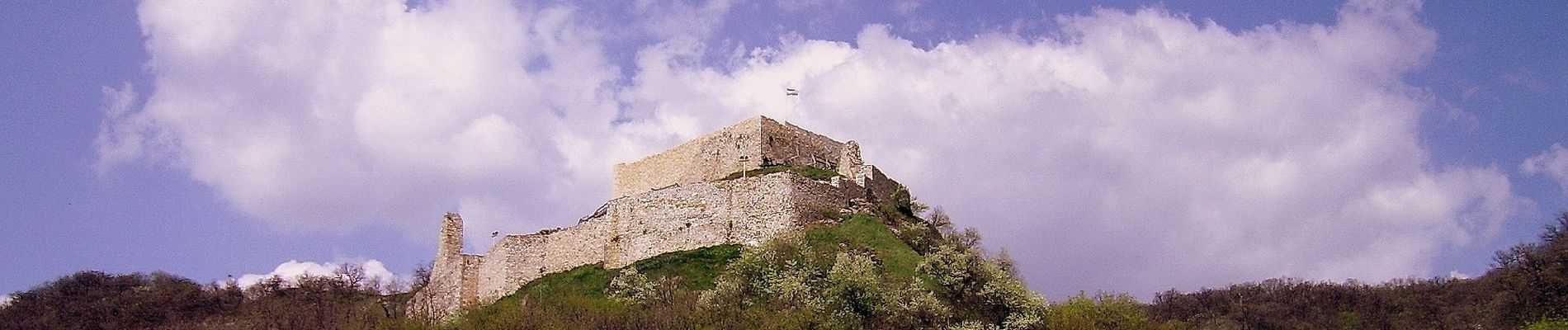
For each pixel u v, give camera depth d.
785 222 80.00
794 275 69.69
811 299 66.62
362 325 86.81
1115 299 74.81
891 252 76.50
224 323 106.69
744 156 93.25
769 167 92.31
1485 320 98.81
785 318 63.66
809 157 97.50
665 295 73.06
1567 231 96.88
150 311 112.56
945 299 68.75
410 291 104.88
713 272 77.56
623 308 70.62
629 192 100.50
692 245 82.75
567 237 88.88
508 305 77.19
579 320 68.12
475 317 73.88
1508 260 101.06
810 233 78.44
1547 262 94.88
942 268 70.94
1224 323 117.38
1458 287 114.25
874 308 65.25
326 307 101.19
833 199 84.31
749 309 66.62
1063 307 72.12
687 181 96.12
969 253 72.06
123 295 116.56
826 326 63.00
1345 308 117.00
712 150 95.38
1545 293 92.12
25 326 107.75
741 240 81.19
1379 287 121.31
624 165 101.62
